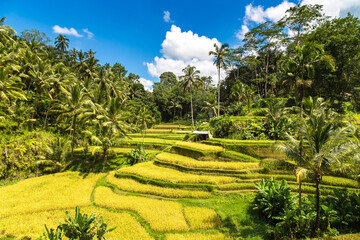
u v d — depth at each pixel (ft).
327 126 31.14
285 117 87.25
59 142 80.43
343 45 100.22
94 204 49.62
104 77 148.15
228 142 79.92
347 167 29.30
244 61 180.55
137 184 60.34
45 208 46.50
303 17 137.39
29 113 99.81
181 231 38.52
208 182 56.49
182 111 279.90
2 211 44.96
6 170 69.21
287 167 34.17
